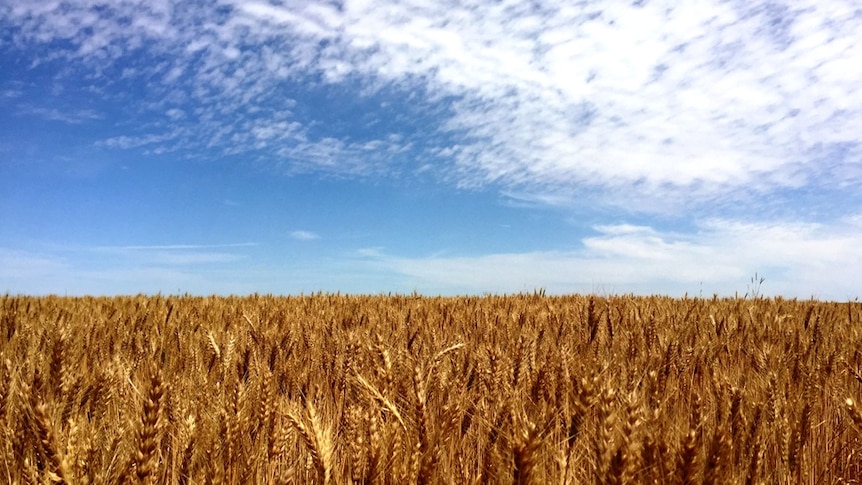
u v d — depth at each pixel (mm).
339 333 6777
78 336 6117
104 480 2496
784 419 3480
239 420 2926
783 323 7730
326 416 3975
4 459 2766
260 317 8078
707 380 4602
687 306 9977
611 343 6211
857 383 4734
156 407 2506
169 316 7840
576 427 3092
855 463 3531
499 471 2561
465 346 5109
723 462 2525
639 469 2434
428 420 2838
